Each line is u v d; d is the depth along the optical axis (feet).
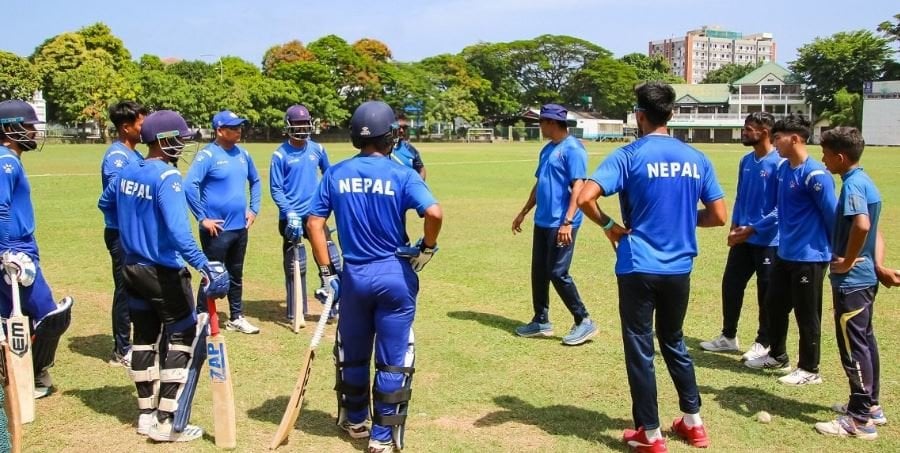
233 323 24.61
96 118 206.18
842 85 277.85
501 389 19.20
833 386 19.40
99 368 20.85
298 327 24.71
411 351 15.35
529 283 32.24
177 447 15.56
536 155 158.30
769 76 320.70
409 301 15.21
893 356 21.53
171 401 15.75
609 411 17.79
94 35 250.57
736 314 22.21
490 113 323.98
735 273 21.95
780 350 20.49
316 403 18.20
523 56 325.21
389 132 15.24
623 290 15.10
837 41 279.08
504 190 76.23
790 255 18.81
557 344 23.26
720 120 313.32
